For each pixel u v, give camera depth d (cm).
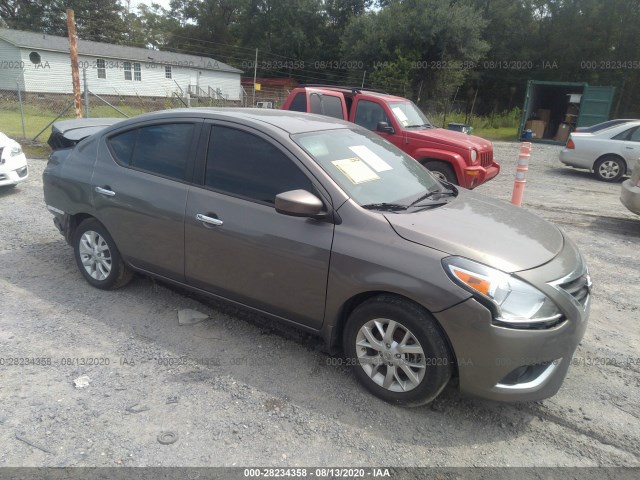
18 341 362
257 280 345
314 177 326
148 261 404
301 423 289
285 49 4328
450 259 281
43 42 3088
